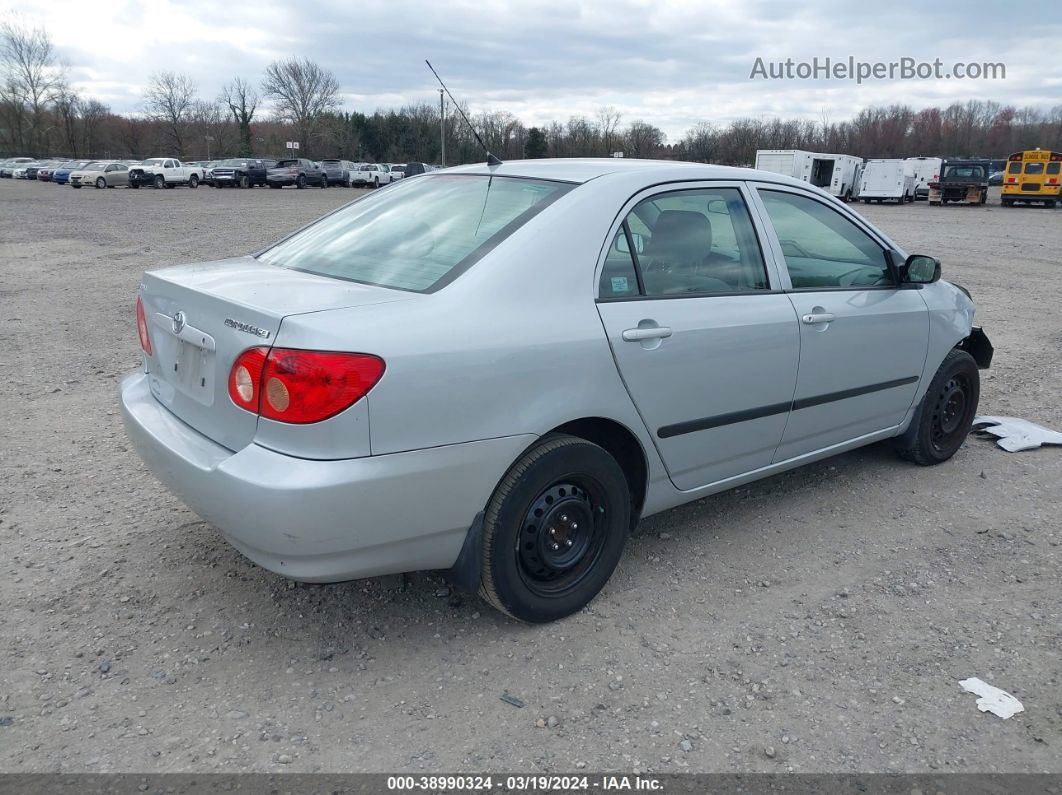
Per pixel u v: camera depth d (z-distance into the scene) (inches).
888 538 157.0
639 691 110.4
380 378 99.2
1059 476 189.9
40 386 243.6
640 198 131.1
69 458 186.9
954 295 190.1
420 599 131.1
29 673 110.3
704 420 136.8
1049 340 343.9
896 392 175.6
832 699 109.6
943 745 101.5
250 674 111.9
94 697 106.3
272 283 117.0
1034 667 117.4
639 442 128.7
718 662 117.0
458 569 114.7
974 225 1049.5
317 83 3353.8
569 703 107.7
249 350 102.2
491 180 138.9
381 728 102.2
